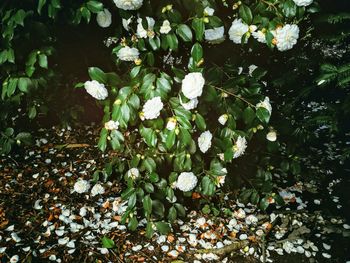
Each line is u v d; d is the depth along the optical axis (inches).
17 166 113.9
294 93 129.7
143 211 98.6
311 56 132.1
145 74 72.8
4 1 91.4
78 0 90.1
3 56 88.3
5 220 95.0
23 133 108.9
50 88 112.0
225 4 73.7
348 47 153.6
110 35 90.9
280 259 88.7
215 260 87.4
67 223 95.2
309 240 93.8
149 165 83.5
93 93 73.4
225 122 82.3
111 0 83.4
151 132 74.8
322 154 124.9
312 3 74.5
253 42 78.1
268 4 71.9
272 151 90.3
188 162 80.3
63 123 124.4
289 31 69.8
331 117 105.8
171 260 86.7
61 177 110.3
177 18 69.5
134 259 86.4
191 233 93.3
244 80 77.0
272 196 95.2
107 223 95.3
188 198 100.8
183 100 69.4
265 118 75.9
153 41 71.3
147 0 70.2
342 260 88.8
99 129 131.0
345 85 99.1
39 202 101.1
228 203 102.3
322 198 107.5
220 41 75.6
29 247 87.6
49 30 96.6
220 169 82.6
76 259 85.7
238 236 93.8
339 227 97.4
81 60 108.7
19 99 104.7
